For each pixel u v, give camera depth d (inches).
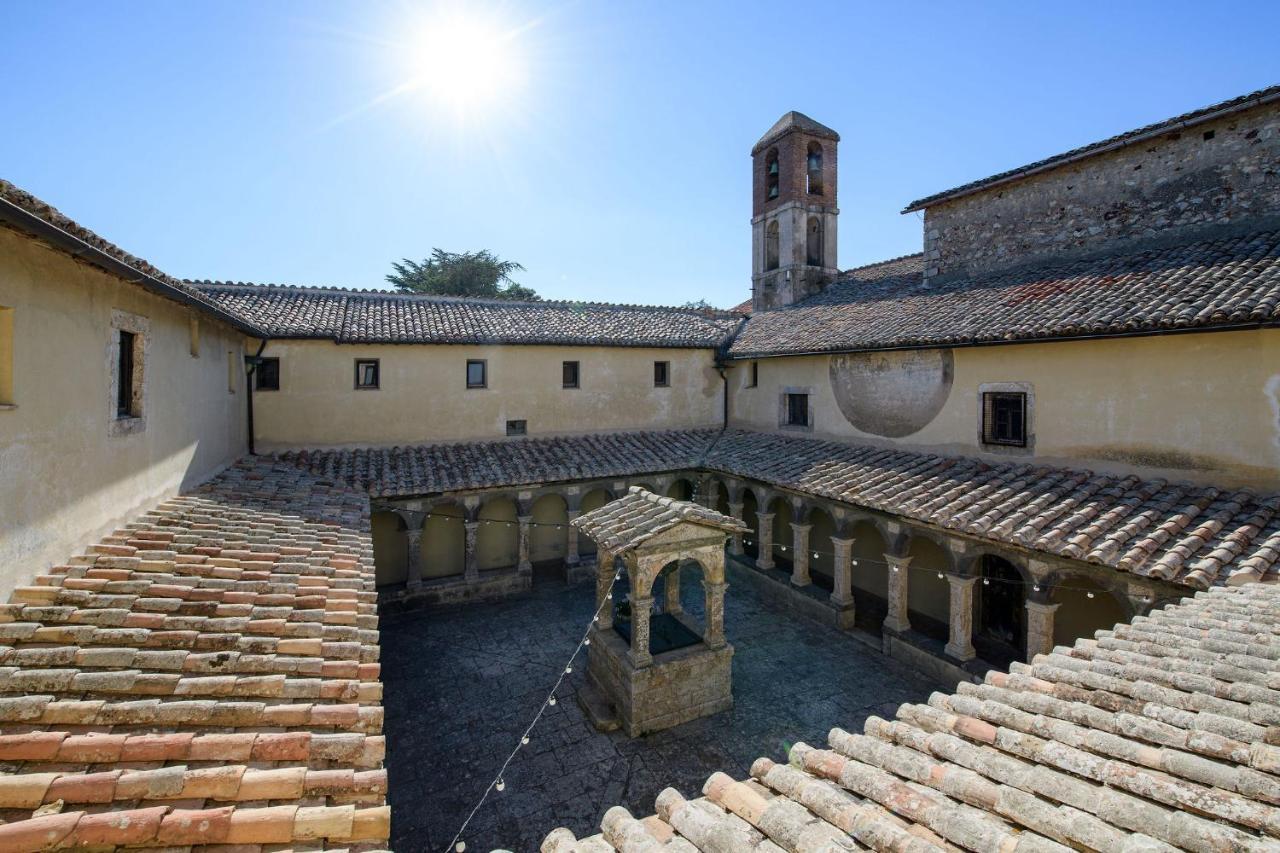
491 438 715.4
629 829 142.9
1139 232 530.9
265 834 141.4
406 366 675.4
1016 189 621.3
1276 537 314.5
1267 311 333.7
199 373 425.1
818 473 566.9
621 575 690.8
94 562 253.6
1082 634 461.7
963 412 523.8
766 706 442.3
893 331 568.1
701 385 825.5
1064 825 122.6
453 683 472.4
